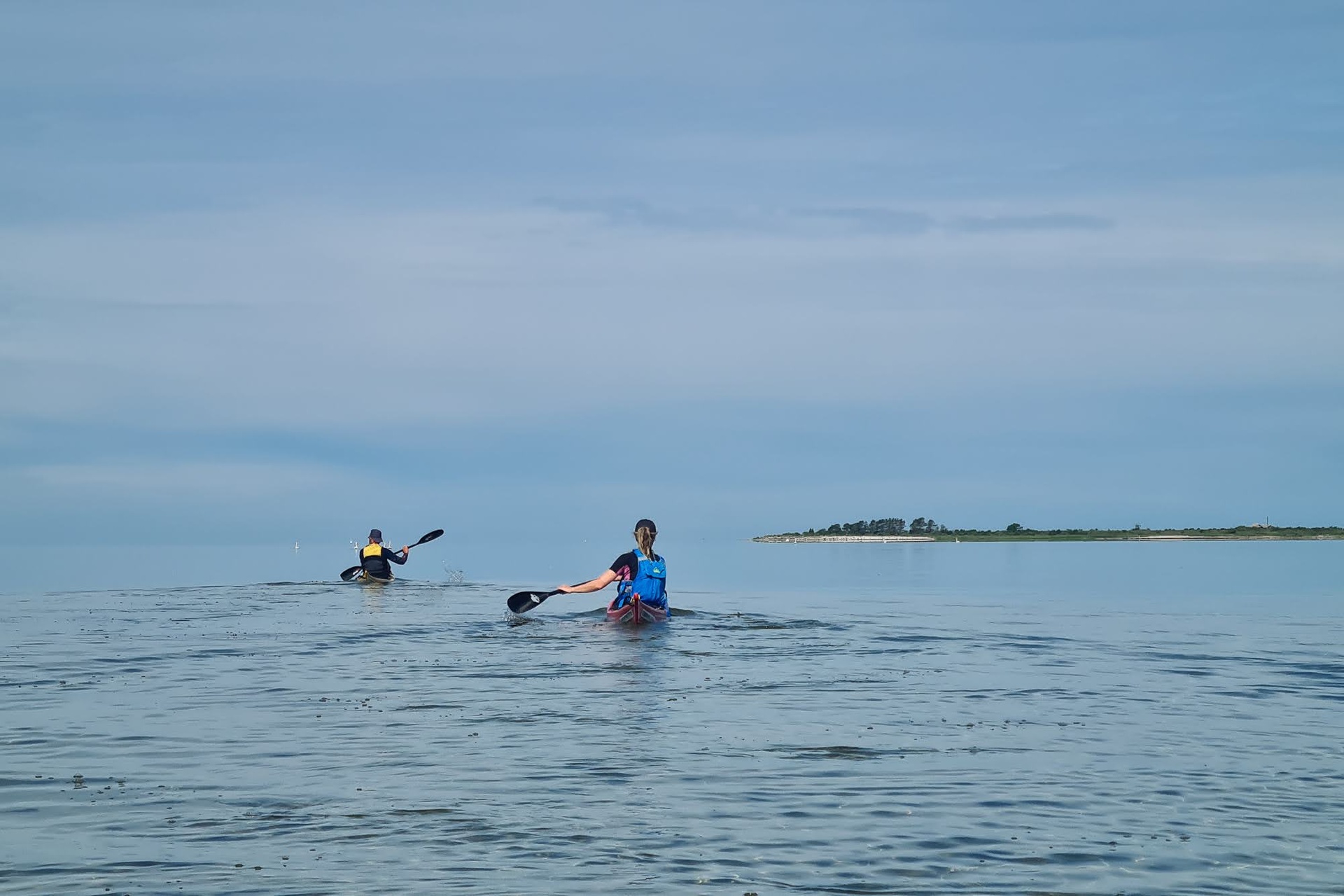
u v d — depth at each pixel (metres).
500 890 4.96
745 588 28.52
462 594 23.58
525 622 16.75
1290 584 30.09
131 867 5.25
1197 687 10.77
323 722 8.60
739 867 5.28
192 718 8.77
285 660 12.33
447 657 12.63
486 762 7.29
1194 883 5.11
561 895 4.91
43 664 11.98
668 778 6.89
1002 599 23.97
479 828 5.84
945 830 5.85
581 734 8.17
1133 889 5.03
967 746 7.84
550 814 6.10
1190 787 6.75
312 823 5.93
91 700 9.65
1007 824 5.97
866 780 6.86
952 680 11.05
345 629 15.81
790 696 9.96
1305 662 12.82
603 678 11.06
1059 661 12.77
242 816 6.06
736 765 7.22
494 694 9.96
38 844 5.59
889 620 18.30
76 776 6.93
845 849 5.54
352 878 5.11
